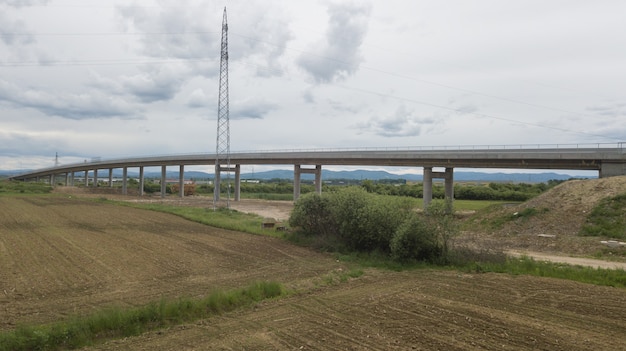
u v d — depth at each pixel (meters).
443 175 63.47
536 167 53.44
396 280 20.03
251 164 96.19
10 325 12.78
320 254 27.12
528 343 11.58
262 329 12.73
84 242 29.42
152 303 14.11
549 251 28.88
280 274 21.08
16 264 21.69
